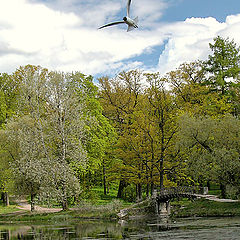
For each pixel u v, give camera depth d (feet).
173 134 141.69
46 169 136.46
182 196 132.26
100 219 124.47
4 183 147.33
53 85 141.28
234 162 109.09
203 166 118.52
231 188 112.57
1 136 147.23
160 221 110.63
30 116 145.69
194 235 74.43
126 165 146.20
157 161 137.49
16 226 112.68
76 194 141.18
